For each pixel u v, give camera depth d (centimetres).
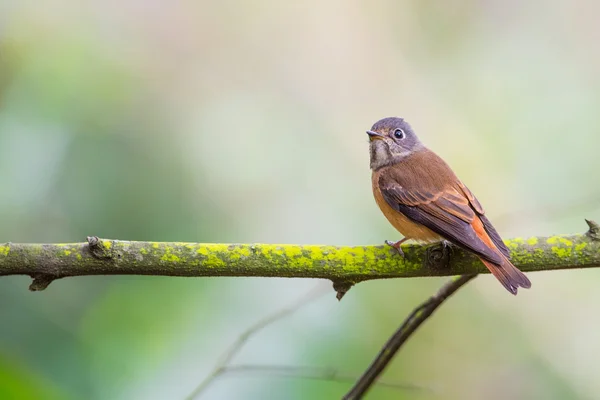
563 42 1377
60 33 1168
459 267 754
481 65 1380
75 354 935
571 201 1237
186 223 1110
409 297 1155
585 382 1167
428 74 1395
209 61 1344
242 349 1005
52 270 686
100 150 1089
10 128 1056
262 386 977
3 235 986
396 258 734
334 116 1366
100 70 1180
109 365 938
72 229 1019
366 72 1397
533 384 1170
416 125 1365
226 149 1259
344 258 728
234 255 711
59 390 817
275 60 1379
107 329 955
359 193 1272
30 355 923
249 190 1227
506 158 1311
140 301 979
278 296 1042
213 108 1309
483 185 1295
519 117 1339
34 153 1043
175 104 1283
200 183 1166
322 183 1277
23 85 1102
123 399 923
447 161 1322
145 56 1277
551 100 1341
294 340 1035
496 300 1213
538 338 1194
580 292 1209
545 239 740
